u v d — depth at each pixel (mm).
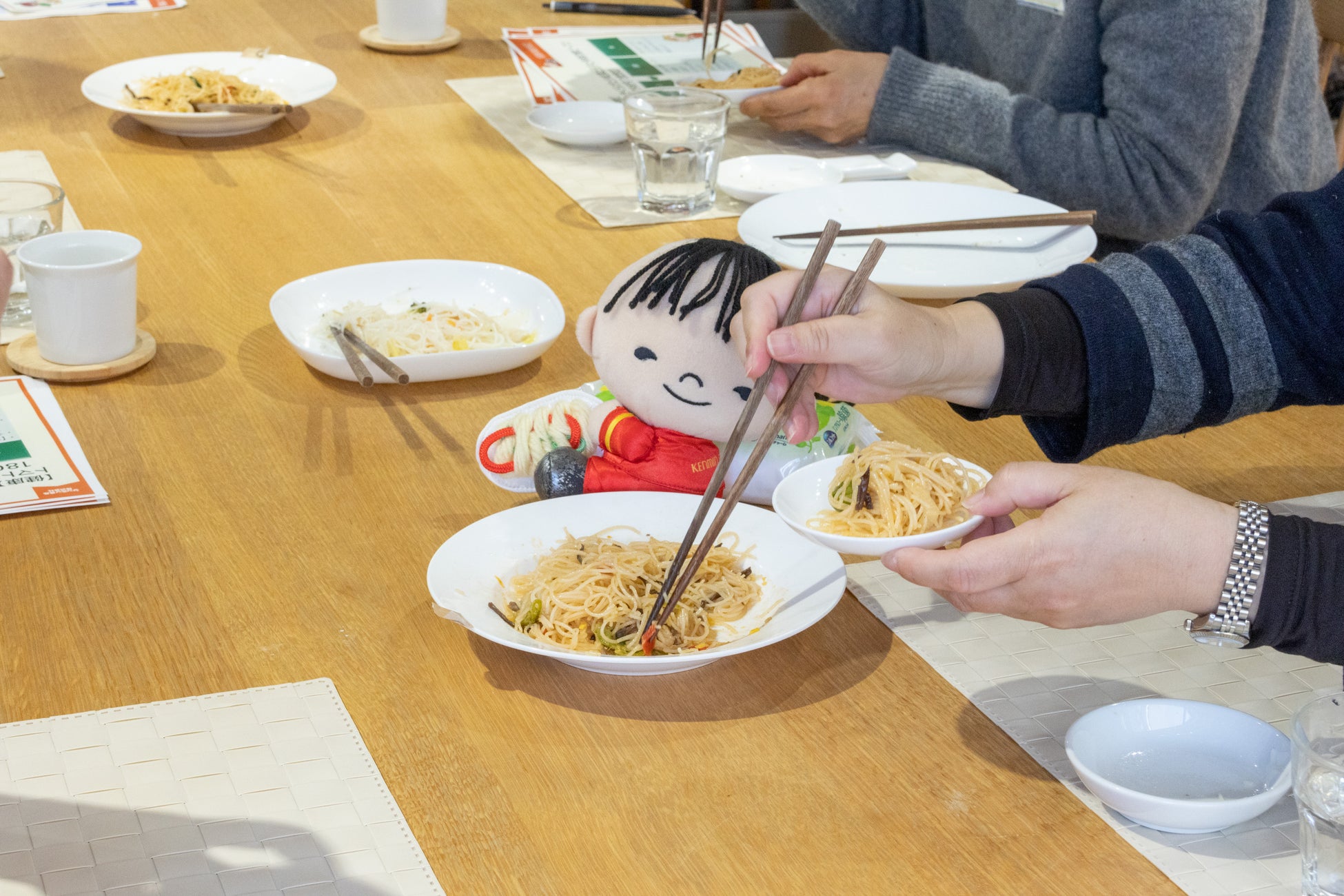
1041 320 976
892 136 1897
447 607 825
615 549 899
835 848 704
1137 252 1061
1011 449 1139
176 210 1578
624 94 2006
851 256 1406
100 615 868
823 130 1889
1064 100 2061
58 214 1331
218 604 885
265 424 1126
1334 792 652
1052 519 788
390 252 1478
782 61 2254
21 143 1764
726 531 931
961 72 1895
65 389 1169
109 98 1830
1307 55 1995
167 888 656
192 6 2451
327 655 842
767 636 816
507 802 727
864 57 1934
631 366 916
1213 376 996
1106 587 794
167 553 939
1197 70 1802
